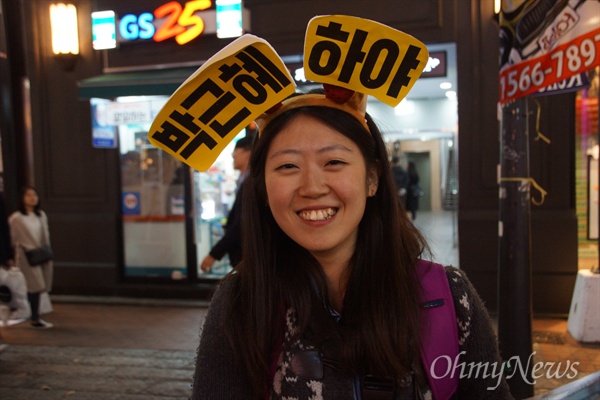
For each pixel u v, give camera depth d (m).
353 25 1.04
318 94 1.14
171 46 6.19
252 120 1.11
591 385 1.20
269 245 1.19
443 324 1.11
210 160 1.13
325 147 1.07
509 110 2.96
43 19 6.56
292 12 5.79
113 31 6.25
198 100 1.08
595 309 4.35
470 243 5.42
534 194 5.23
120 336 5.09
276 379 1.11
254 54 1.05
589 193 7.05
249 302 1.15
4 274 5.27
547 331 4.70
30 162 7.38
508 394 1.19
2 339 5.03
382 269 1.14
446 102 8.67
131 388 3.86
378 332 1.07
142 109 6.26
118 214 6.61
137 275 6.65
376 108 8.69
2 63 6.61
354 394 1.09
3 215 5.24
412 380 1.10
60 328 5.39
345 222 1.09
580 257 7.18
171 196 6.55
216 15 5.89
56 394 3.77
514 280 2.99
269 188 1.11
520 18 2.84
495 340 1.19
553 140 5.14
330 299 1.16
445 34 5.43
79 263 6.65
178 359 4.43
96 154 6.58
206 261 3.32
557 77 2.64
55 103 6.62
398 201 1.22
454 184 11.84
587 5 2.47
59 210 6.72
